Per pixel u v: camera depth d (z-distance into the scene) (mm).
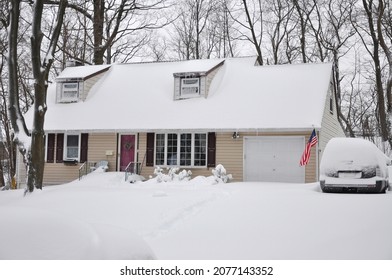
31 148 14391
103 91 22188
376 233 6457
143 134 19922
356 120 39156
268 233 7215
